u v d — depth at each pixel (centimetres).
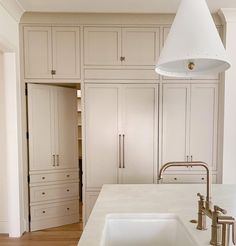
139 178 313
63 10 291
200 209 116
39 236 302
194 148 314
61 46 305
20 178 303
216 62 124
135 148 312
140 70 308
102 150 311
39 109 317
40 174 318
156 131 312
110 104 309
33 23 302
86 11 293
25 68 305
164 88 310
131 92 309
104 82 308
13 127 294
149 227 135
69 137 341
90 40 305
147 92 310
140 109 310
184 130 313
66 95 339
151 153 312
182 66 130
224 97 303
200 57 97
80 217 364
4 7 258
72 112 345
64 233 310
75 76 307
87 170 311
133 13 299
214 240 100
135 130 311
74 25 304
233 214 135
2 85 307
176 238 132
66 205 338
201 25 100
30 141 311
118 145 311
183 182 313
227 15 294
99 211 139
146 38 307
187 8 104
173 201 159
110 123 310
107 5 280
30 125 311
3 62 295
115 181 313
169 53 103
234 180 308
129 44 307
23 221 310
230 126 305
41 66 306
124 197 168
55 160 329
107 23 305
